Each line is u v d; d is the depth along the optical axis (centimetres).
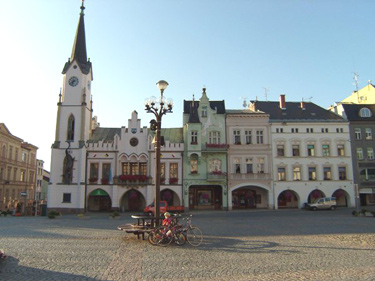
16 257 1249
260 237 1791
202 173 4719
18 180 6712
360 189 4894
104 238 1766
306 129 4962
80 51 5031
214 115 4912
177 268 1088
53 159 4603
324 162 4912
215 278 973
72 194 4531
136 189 4606
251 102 5538
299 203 4809
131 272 1039
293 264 1137
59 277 978
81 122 4697
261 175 4800
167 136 5081
